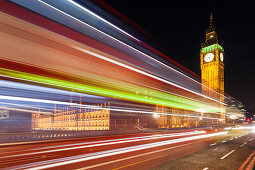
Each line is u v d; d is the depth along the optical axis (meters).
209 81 110.50
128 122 50.34
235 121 96.56
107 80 18.30
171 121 62.62
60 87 14.02
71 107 63.69
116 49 20.05
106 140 18.30
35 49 11.22
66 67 13.56
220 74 111.25
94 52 16.61
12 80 11.06
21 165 7.95
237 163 8.80
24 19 10.52
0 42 9.51
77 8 14.79
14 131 48.22
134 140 18.11
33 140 17.53
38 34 11.40
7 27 9.75
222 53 115.44
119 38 20.77
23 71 11.16
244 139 20.31
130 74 23.11
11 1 9.98
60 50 13.09
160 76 33.84
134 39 24.59
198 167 7.95
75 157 9.62
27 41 10.75
